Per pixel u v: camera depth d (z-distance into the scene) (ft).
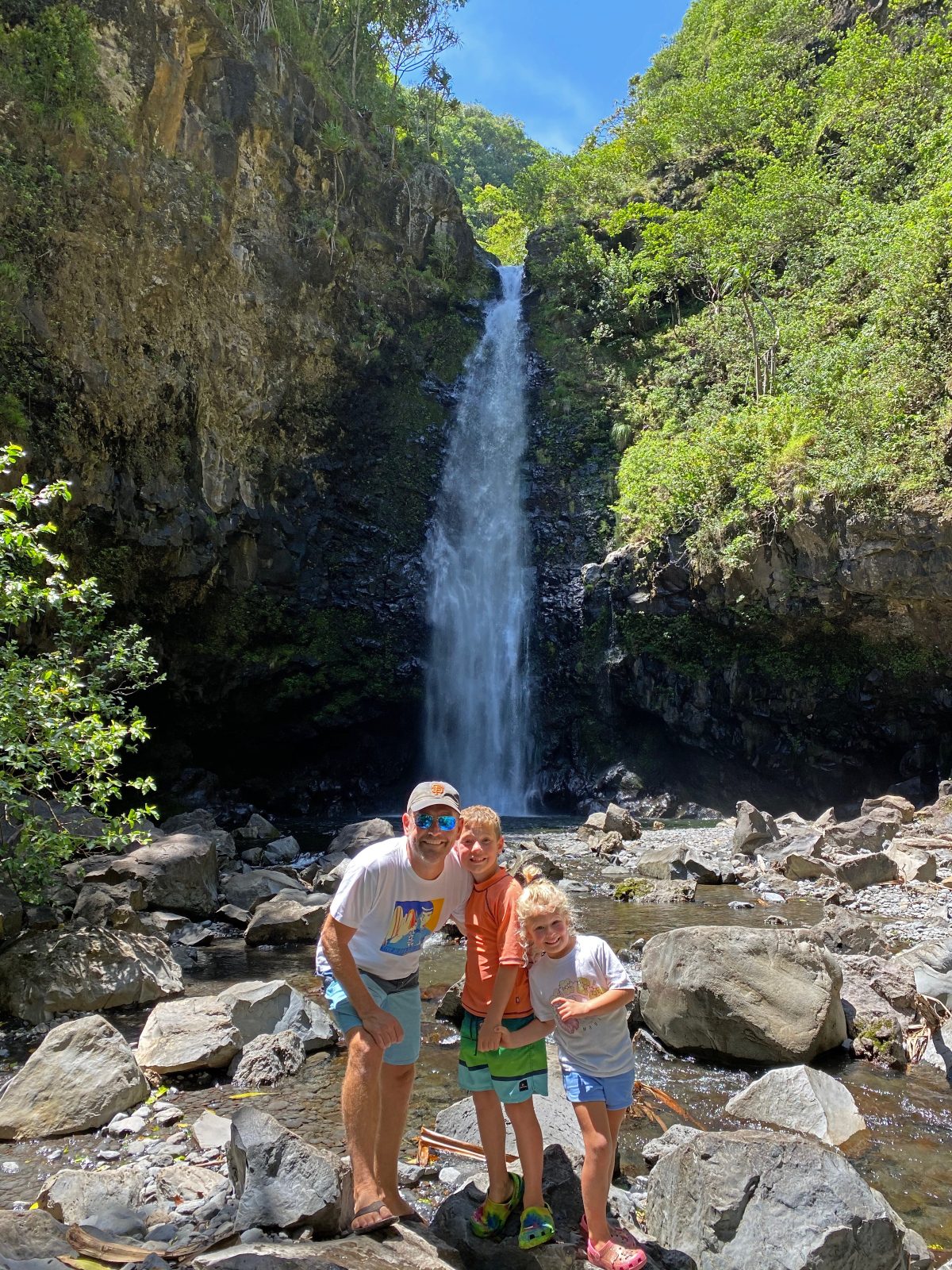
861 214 96.63
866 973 27.76
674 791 82.84
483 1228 13.60
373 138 105.91
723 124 127.34
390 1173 14.33
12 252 61.11
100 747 31.71
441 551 98.07
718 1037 23.36
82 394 65.51
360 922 13.96
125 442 69.62
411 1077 14.58
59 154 64.28
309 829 73.26
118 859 40.93
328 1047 24.40
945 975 25.35
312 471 90.27
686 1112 20.43
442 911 14.30
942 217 77.77
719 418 87.61
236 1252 11.76
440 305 109.19
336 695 88.28
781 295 102.22
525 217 153.79
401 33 117.19
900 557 67.26
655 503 83.61
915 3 119.14
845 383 76.59
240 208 81.00
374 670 90.07
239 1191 14.80
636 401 101.35
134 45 69.87
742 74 132.36
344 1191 13.78
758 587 74.64
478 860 14.05
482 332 110.73
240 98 79.36
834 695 76.59
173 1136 18.86
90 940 28.50
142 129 70.59
